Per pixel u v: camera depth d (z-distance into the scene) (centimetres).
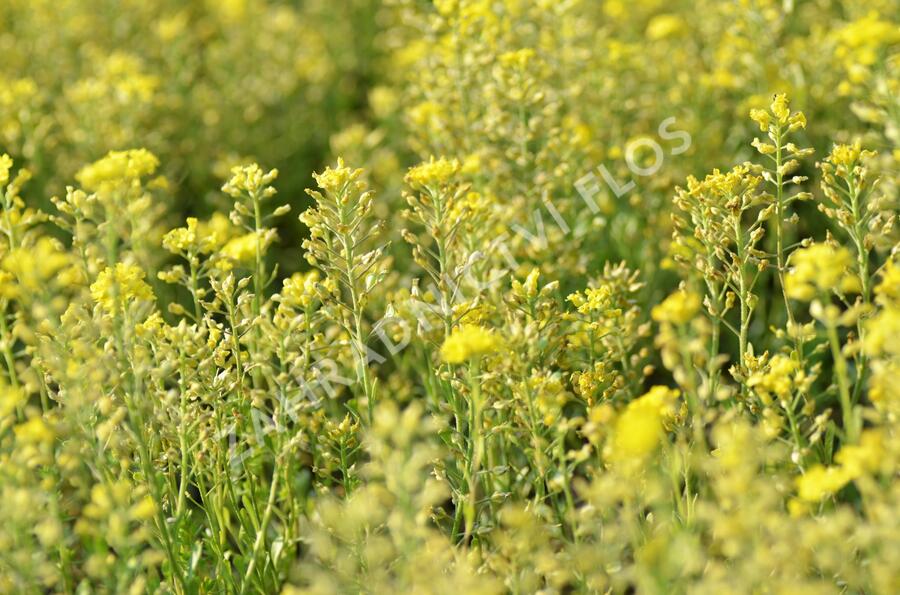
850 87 585
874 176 509
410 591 334
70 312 398
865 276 430
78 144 743
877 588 325
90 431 376
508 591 402
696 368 384
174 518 403
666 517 331
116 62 775
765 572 322
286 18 1027
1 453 383
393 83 959
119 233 496
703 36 816
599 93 691
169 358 415
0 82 745
